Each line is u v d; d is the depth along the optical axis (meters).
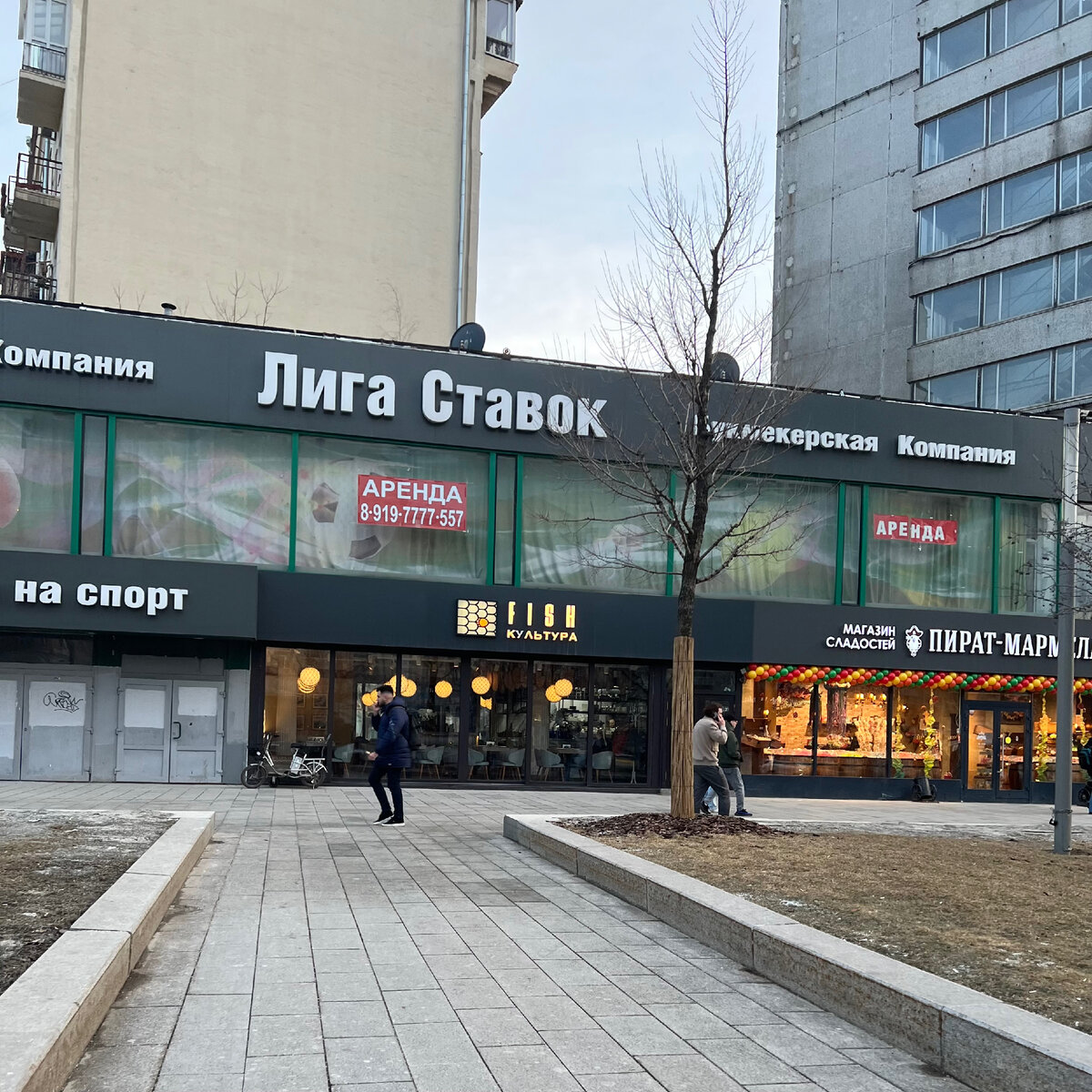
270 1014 5.58
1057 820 12.62
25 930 6.29
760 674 22.03
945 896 8.56
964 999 5.21
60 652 19.17
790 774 22.33
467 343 22.31
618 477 20.73
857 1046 5.38
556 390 21.12
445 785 20.61
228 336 19.62
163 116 27.36
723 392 20.67
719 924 7.29
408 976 6.41
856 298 39.25
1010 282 34.31
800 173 42.09
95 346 18.86
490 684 21.09
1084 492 23.81
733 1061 5.11
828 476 22.61
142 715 19.38
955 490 23.39
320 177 29.27
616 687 21.72
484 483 21.06
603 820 12.43
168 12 27.66
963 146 36.22
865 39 40.22
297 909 8.23
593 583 21.52
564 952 7.17
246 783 19.06
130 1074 4.67
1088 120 32.34
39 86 26.78
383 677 20.50
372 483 20.45
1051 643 23.44
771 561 22.44
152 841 10.09
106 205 26.47
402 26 30.88
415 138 30.73
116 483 19.12
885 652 22.48
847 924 7.37
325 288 29.02
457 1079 4.73
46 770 18.98
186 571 18.72
